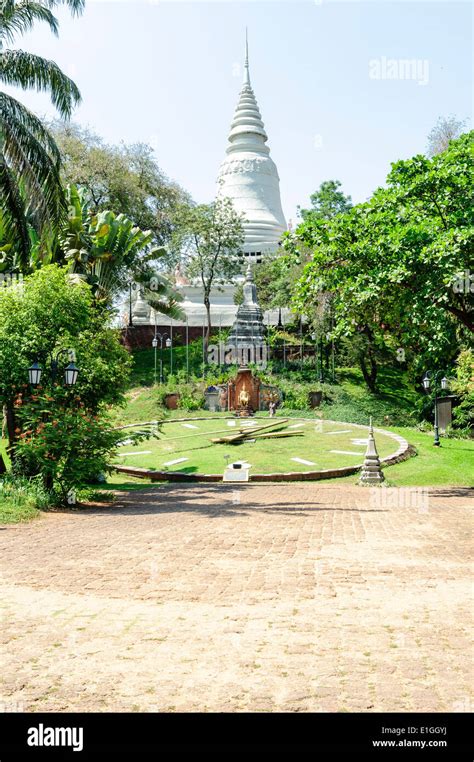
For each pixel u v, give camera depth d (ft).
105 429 52.90
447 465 84.58
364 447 94.38
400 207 59.26
